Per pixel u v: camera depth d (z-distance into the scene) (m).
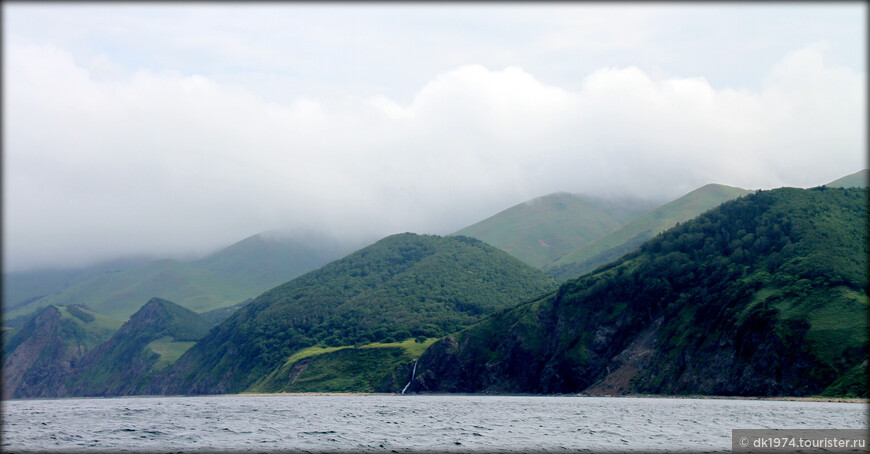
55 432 133.00
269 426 138.50
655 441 104.81
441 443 106.69
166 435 124.06
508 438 111.31
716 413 146.62
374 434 119.44
